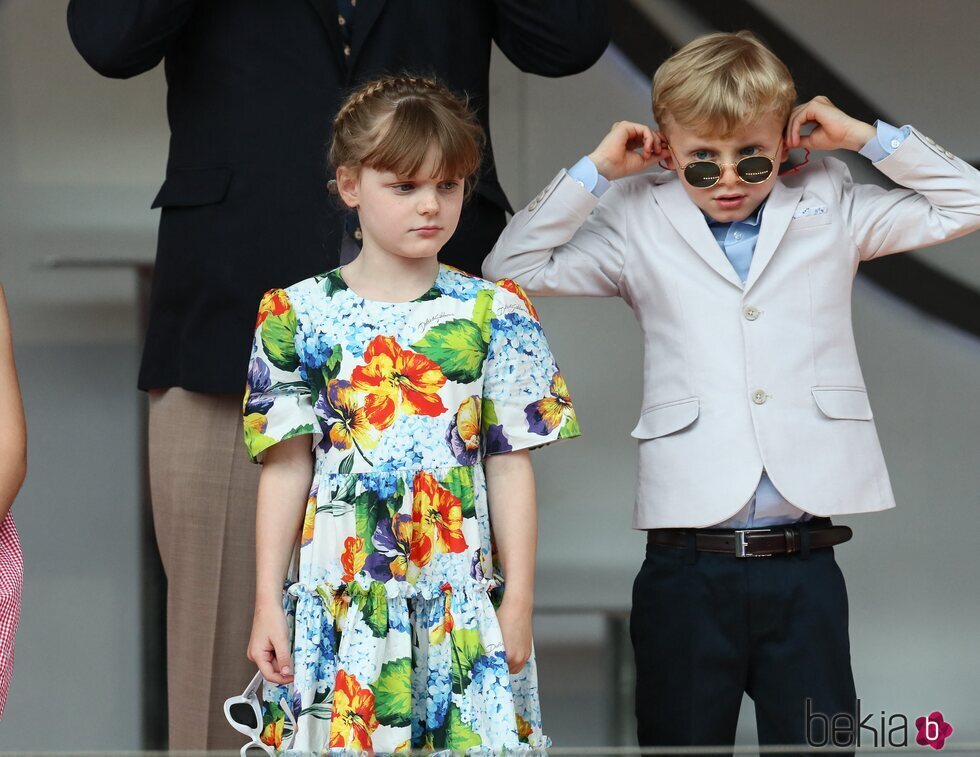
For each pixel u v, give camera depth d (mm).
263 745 7871
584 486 12461
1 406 8047
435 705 7676
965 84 12328
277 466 8141
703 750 6695
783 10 12328
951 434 12383
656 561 9102
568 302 12508
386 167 7855
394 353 7973
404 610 7699
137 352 12344
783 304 9016
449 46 9469
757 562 8852
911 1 12305
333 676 7738
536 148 12406
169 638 9711
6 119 12273
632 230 9414
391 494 7762
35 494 12219
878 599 12312
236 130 9227
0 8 12203
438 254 9398
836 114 9320
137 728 12164
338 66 9266
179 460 9484
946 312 12367
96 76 12305
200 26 9320
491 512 8203
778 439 8820
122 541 12266
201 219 9219
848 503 8836
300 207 9148
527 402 8203
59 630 12148
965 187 9062
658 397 9148
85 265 12336
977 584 12312
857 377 9148
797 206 9195
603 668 12219
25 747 12023
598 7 9609
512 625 7895
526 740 8078
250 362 8203
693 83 8781
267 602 7906
